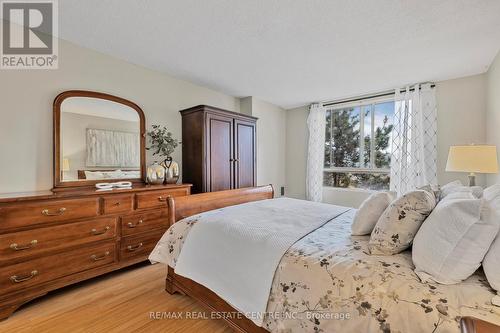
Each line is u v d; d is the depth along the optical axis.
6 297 1.56
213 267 1.44
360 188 3.84
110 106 2.49
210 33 2.04
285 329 1.09
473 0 1.57
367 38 2.08
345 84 3.25
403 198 1.18
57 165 2.13
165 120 2.99
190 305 1.71
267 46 2.24
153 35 2.08
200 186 2.91
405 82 3.13
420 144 3.10
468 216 0.91
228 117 3.19
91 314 1.61
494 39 2.07
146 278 2.11
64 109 2.18
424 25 1.87
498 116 2.36
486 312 0.77
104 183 2.39
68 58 2.21
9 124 1.92
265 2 1.63
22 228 1.63
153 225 2.38
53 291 1.88
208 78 3.10
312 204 2.29
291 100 4.09
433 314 0.80
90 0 1.63
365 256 1.13
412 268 1.02
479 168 2.14
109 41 2.20
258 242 1.33
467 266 0.90
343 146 4.04
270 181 4.34
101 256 2.03
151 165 2.75
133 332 1.45
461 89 2.93
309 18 1.80
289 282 1.12
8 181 1.91
